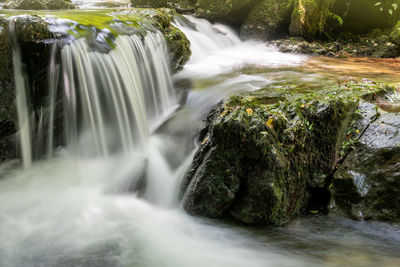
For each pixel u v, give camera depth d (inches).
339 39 425.4
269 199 137.5
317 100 165.9
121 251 128.1
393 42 383.6
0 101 160.9
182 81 253.3
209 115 180.9
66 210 151.9
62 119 182.5
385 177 144.2
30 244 130.6
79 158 190.5
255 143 136.6
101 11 266.5
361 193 146.6
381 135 155.4
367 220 143.3
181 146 184.2
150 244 132.9
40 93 172.9
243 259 126.2
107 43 189.2
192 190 146.6
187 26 378.9
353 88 199.3
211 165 142.6
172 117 210.2
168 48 253.6
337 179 154.3
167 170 173.2
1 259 123.0
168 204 159.5
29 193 162.7
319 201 157.8
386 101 192.5
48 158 188.7
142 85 217.2
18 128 171.5
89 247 129.7
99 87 184.1
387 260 123.9
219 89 226.5
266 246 133.3
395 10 414.9
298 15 397.4
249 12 441.4
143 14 253.4
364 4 426.9
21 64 164.7
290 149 149.3
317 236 138.5
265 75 268.8
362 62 340.5
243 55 368.8
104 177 175.6
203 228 143.0
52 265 120.2
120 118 194.9
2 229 137.9
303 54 378.9
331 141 160.4
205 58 339.6
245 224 142.6
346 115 166.9
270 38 428.1
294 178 147.9
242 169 141.6
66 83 172.4
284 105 165.9
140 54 216.2
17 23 159.0
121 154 193.8
